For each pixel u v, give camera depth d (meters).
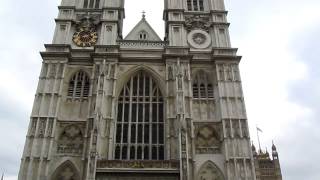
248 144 47.09
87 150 45.78
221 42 57.50
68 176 45.25
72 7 59.78
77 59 54.53
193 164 45.19
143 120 50.44
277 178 106.94
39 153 45.19
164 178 43.38
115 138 48.38
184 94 50.38
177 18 59.75
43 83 51.16
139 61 54.78
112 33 57.03
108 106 49.44
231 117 49.25
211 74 54.59
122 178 43.06
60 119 49.16
